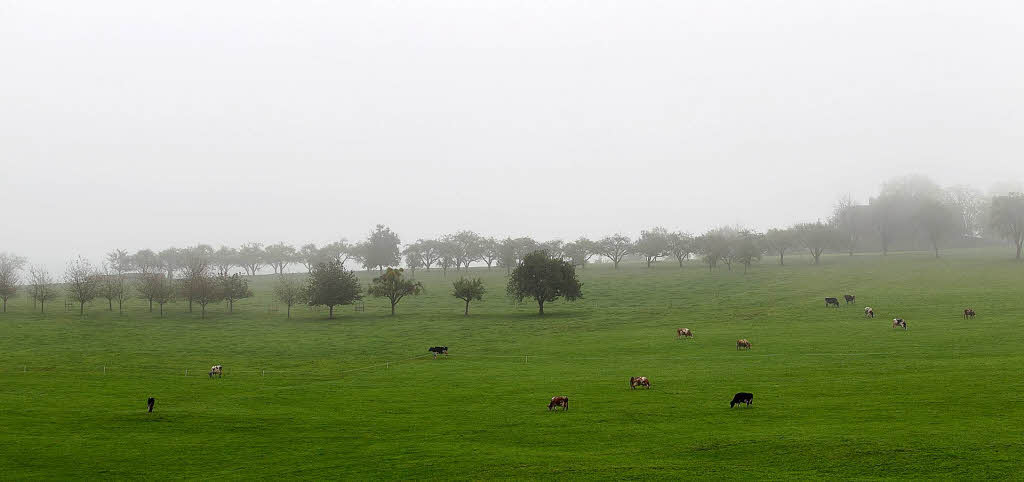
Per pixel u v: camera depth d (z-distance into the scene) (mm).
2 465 31438
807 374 52750
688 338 81562
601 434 35656
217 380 60625
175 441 36094
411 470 30000
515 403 45875
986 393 40719
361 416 42406
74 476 29953
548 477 28203
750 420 37125
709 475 27578
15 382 58406
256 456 33031
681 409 41344
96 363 73188
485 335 94250
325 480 28891
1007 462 27000
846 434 32312
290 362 74375
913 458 28188
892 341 68750
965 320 82125
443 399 48312
